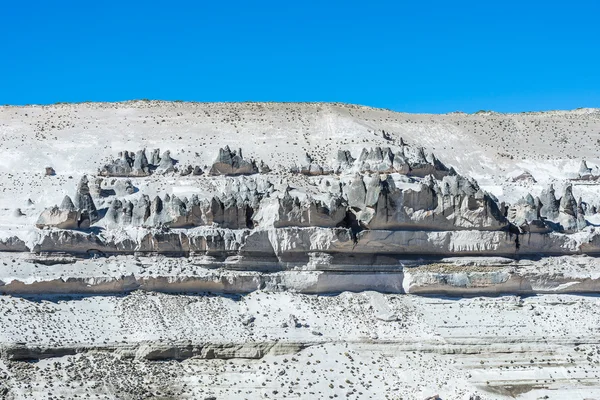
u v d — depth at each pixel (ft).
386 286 339.57
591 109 572.51
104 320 300.81
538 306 344.69
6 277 304.91
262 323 310.86
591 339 328.49
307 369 292.81
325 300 328.29
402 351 309.42
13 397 261.65
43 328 290.76
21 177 380.37
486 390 297.53
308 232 333.21
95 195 351.25
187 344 295.07
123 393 272.51
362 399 280.31
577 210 380.37
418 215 347.97
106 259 322.96
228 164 380.37
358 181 347.97
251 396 278.46
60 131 433.89
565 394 301.22
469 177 416.46
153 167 387.14
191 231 329.93
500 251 355.56
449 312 332.80
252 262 331.16
